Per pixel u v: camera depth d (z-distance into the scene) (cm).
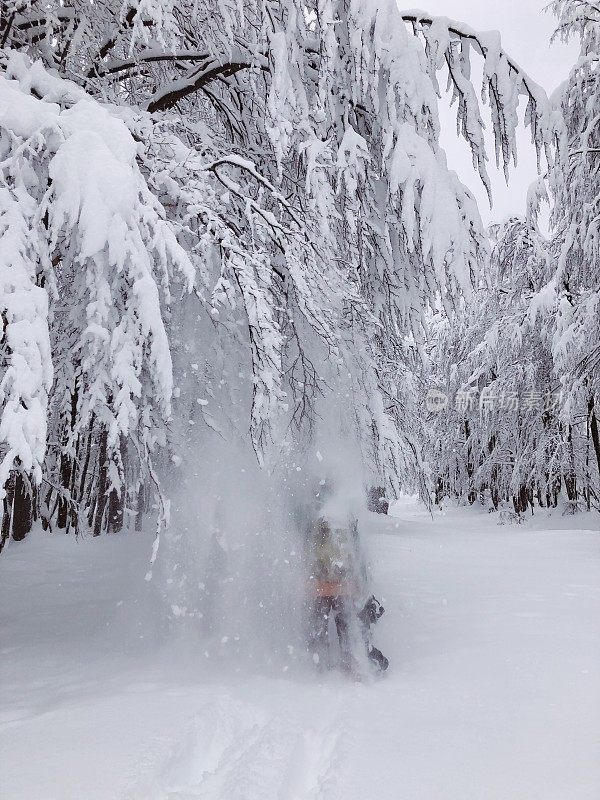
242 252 541
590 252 1591
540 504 3322
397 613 702
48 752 315
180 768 312
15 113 438
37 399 377
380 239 773
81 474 1236
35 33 689
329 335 604
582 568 1061
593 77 1524
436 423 3703
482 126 738
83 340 471
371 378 743
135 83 848
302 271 595
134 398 578
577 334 1816
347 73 730
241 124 790
